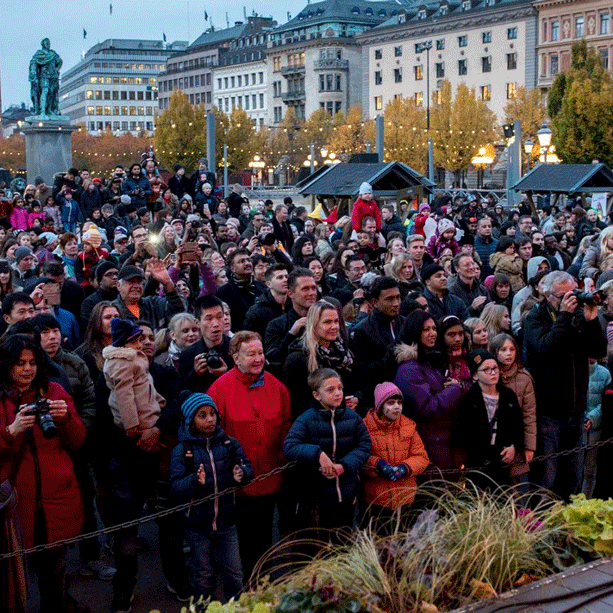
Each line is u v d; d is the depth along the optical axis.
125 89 190.50
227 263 11.42
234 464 5.76
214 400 6.11
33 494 5.55
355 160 27.95
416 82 106.44
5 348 5.56
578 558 5.27
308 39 124.38
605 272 9.68
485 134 81.19
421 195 22.02
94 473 6.81
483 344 7.64
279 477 6.26
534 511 5.51
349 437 5.99
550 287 7.26
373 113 112.88
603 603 4.66
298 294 7.02
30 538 5.56
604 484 7.34
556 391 7.13
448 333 6.79
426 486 6.46
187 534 5.77
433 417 6.54
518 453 6.70
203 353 6.32
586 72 65.75
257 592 4.74
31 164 35.31
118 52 190.25
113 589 6.35
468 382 6.80
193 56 154.00
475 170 90.81
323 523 6.01
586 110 62.66
